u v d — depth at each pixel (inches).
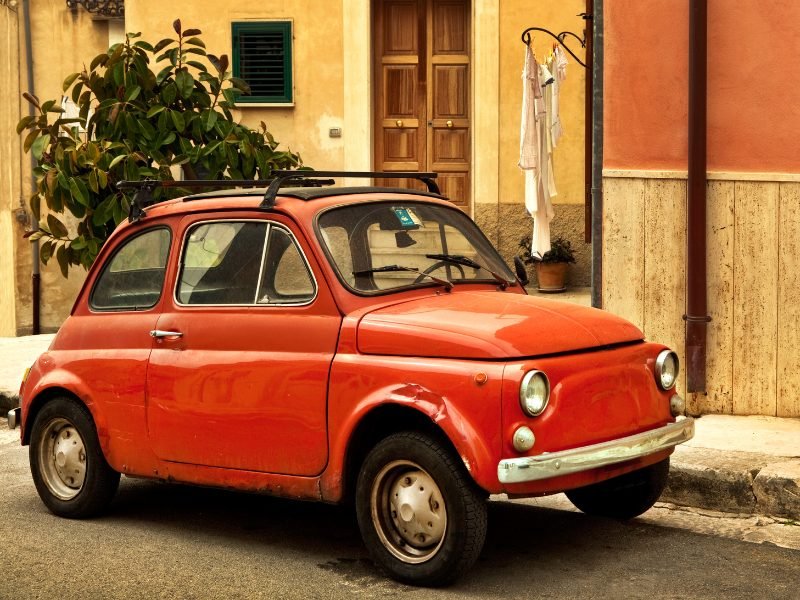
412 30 563.2
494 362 190.5
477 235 247.9
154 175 348.5
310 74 560.7
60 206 344.5
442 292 224.7
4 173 636.1
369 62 557.0
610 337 210.4
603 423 200.5
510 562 213.8
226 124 362.0
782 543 225.6
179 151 364.8
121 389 240.7
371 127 564.7
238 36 564.7
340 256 217.2
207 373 225.1
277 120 565.0
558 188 531.5
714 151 314.8
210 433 225.0
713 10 312.3
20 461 319.0
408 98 565.9
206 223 237.9
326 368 207.8
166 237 244.5
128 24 575.5
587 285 529.0
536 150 441.1
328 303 212.5
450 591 196.9
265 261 224.7
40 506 268.8
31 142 347.6
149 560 221.6
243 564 217.3
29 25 629.6
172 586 204.4
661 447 207.8
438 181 566.3
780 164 310.0
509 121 537.6
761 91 310.3
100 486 251.1
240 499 273.0
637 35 320.5
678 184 319.9
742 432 293.7
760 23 309.3
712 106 314.0
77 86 359.3
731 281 315.6
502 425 187.3
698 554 217.3
